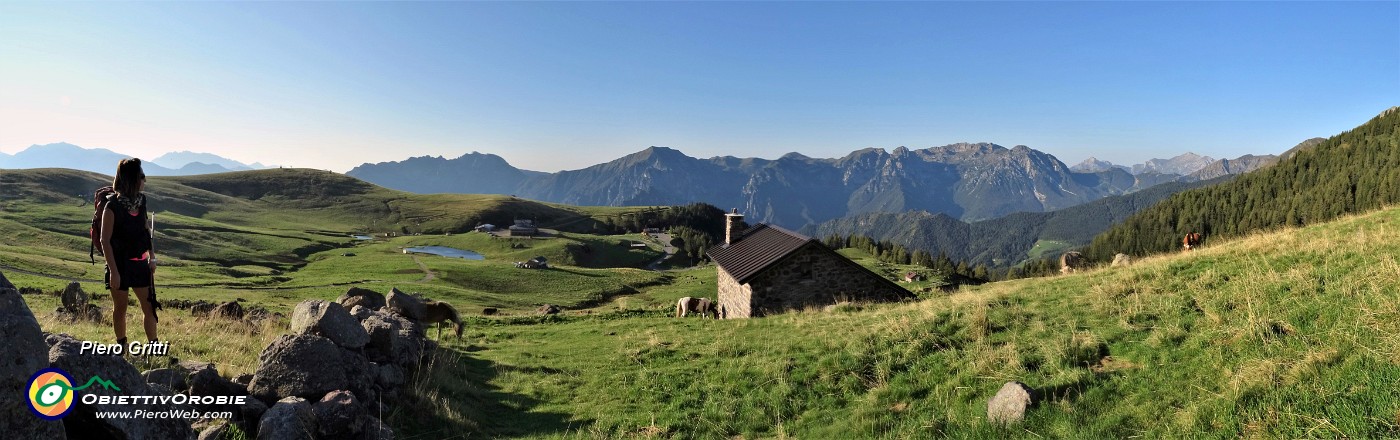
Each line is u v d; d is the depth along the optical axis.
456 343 22.95
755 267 33.09
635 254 193.12
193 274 89.38
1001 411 10.52
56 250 105.75
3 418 5.14
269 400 9.16
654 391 15.07
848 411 12.54
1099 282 18.92
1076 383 11.04
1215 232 198.25
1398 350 8.48
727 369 16.39
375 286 90.25
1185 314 13.50
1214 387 9.55
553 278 113.00
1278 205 188.12
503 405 14.05
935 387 12.71
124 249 8.24
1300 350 9.77
